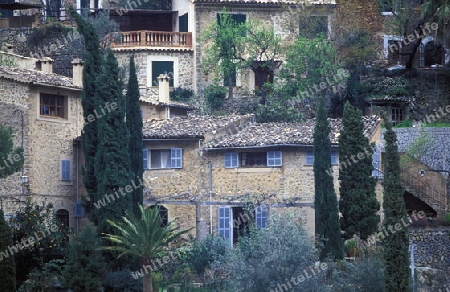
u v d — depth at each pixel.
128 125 84.19
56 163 89.19
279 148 87.50
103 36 115.50
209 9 113.56
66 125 90.06
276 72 111.38
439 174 97.69
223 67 109.75
